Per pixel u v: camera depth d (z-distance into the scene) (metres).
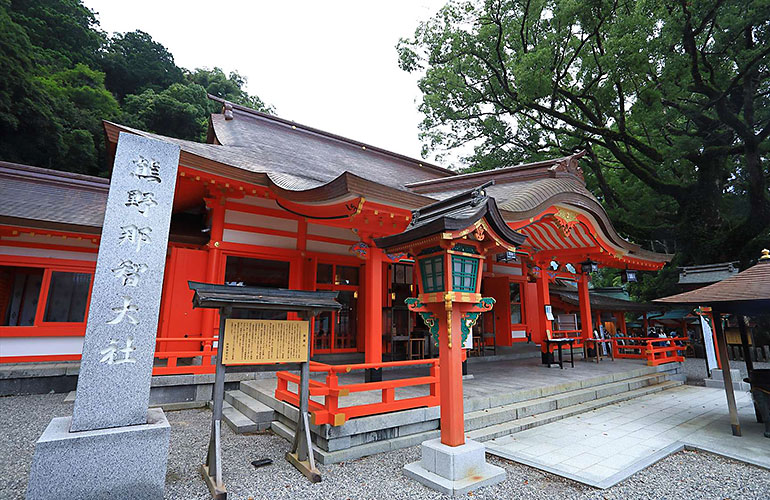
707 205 17.83
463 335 4.36
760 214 16.22
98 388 3.42
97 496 3.14
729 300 5.60
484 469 4.09
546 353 10.41
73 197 9.88
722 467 4.48
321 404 4.97
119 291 3.65
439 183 12.08
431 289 4.36
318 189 6.69
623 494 3.77
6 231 7.88
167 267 9.24
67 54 27.78
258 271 8.95
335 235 10.15
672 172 19.56
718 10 14.78
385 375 8.23
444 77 20.42
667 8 15.43
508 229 4.42
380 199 6.67
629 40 14.65
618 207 20.66
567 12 16.05
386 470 4.28
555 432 5.72
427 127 23.97
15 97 18.86
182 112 29.00
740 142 17.86
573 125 19.61
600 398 7.77
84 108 24.44
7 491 3.62
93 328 3.49
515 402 6.50
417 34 20.94
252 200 9.02
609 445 5.15
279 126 15.28
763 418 5.68
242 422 5.70
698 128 17.67
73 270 8.65
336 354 9.89
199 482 3.92
